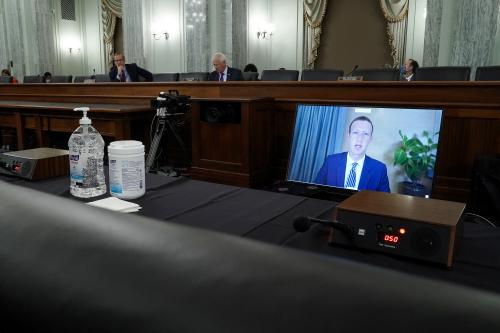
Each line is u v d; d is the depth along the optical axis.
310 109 1.96
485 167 2.50
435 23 6.00
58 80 7.55
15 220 0.29
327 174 1.89
